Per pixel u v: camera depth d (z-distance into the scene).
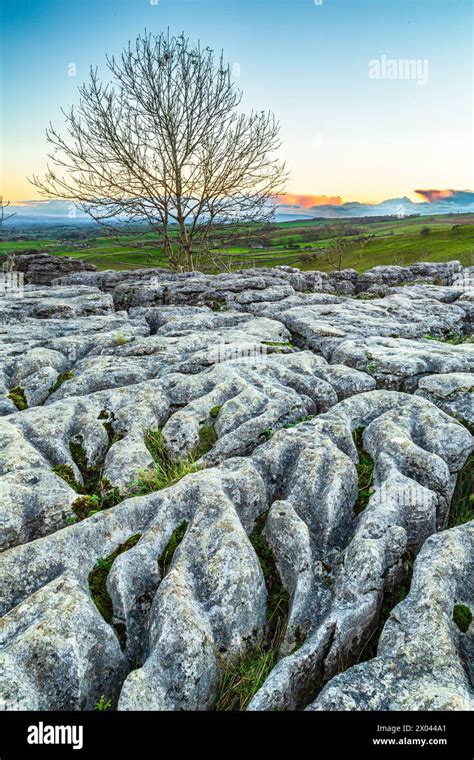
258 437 7.06
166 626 4.22
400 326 12.10
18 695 3.74
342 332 11.16
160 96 26.62
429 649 4.09
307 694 4.21
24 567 4.82
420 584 4.67
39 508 5.68
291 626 4.61
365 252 89.44
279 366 8.95
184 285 17.67
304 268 51.66
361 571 4.79
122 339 11.03
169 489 5.82
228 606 4.59
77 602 4.35
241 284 17.72
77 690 3.94
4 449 6.50
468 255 68.25
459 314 14.38
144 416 7.58
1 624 4.18
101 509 6.01
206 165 27.91
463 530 5.27
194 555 4.98
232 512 5.36
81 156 26.38
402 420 7.08
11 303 14.39
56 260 24.28
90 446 7.06
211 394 7.98
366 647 4.66
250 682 4.28
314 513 5.67
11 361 9.57
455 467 6.52
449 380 8.01
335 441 6.74
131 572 4.89
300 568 5.01
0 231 29.11
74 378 8.90
